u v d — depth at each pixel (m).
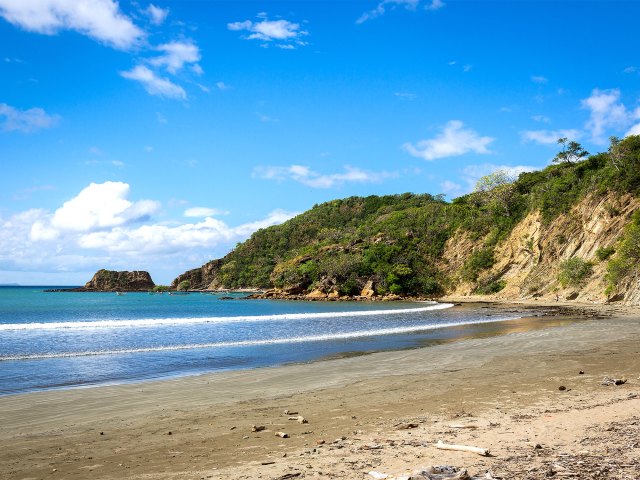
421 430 8.97
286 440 8.70
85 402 12.41
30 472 7.38
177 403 12.24
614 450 7.23
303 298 109.88
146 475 7.05
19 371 17.33
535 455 7.13
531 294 80.19
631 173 72.06
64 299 120.44
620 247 60.28
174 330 34.16
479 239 109.56
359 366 17.86
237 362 19.44
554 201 88.94
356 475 6.55
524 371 15.61
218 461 7.59
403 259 114.50
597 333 26.84
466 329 32.88
